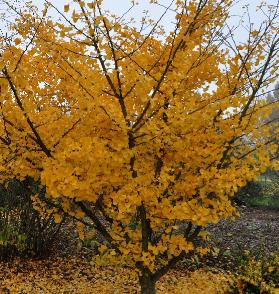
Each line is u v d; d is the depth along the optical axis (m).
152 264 3.38
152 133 3.02
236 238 8.77
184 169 3.42
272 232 9.61
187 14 3.36
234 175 3.03
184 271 6.10
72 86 3.23
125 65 3.29
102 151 2.81
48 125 3.20
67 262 6.11
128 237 3.62
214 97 3.33
